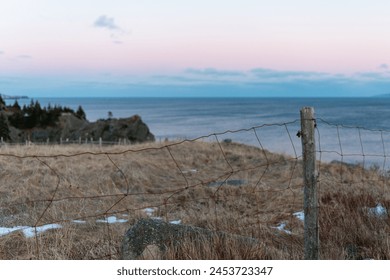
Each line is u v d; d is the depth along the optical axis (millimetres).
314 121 4547
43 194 9445
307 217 4547
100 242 5789
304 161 4543
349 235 5676
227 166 16422
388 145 41500
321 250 5055
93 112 192375
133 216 7809
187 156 17984
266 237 5844
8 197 9117
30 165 12336
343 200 7344
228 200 9367
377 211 6770
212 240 4969
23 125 47094
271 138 57188
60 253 5289
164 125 100688
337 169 13312
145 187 11750
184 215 7887
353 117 107812
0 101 53344
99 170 12695
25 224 7137
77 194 9734
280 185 11758
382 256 5066
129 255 4906
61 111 52812
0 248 5602
